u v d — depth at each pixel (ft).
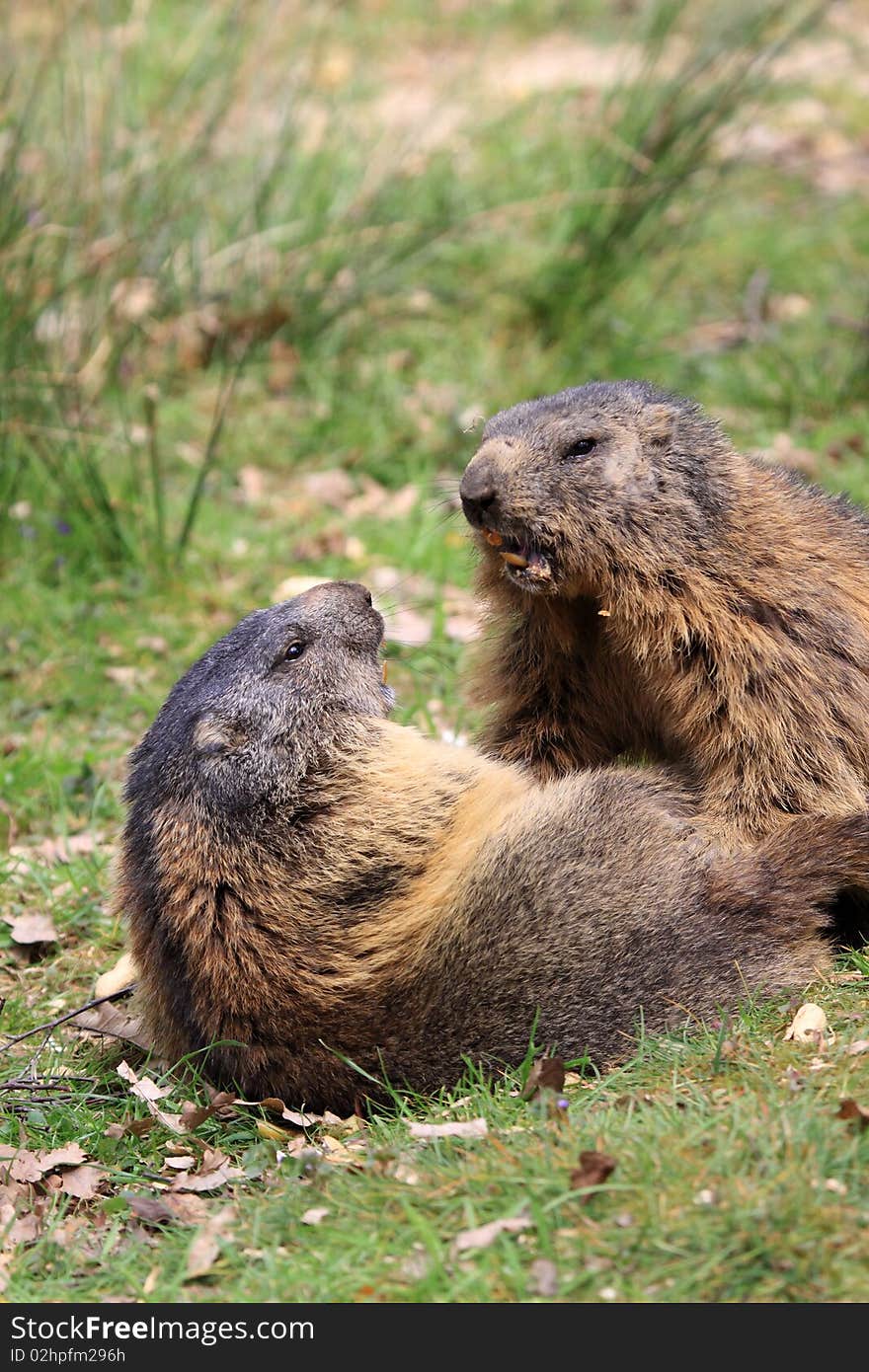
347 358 65.67
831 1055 27.35
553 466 32.91
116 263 63.62
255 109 73.72
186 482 59.06
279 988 28.60
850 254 72.28
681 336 66.95
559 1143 25.57
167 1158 28.17
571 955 28.17
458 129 77.97
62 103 66.03
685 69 70.69
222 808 30.25
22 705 47.57
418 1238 23.84
